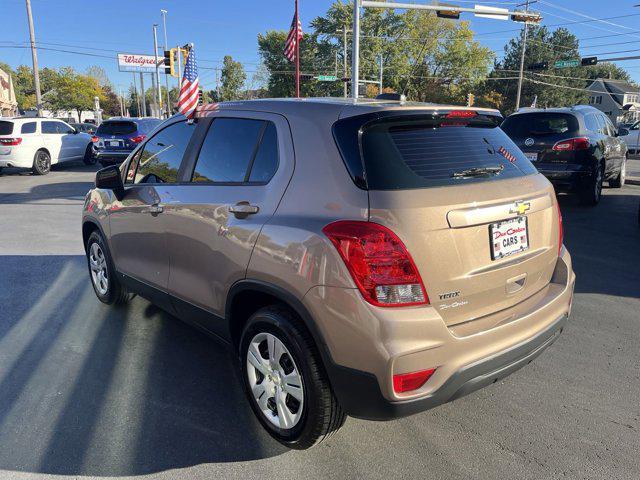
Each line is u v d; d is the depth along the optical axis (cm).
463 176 258
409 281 228
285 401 271
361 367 230
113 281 459
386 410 232
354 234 229
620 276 582
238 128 316
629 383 352
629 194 1164
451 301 242
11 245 720
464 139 283
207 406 323
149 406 323
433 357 231
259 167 293
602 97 8762
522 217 275
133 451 279
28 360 381
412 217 230
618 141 1134
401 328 224
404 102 281
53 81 6550
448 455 277
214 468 266
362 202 235
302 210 257
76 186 1365
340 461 272
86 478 258
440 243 236
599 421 308
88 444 284
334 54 6384
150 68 6862
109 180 396
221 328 317
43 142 1656
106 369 369
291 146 276
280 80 6900
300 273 246
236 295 293
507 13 2094
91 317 462
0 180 1509
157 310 479
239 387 346
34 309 480
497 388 346
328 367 242
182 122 368
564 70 7975
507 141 312
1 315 466
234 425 304
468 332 244
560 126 921
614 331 436
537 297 294
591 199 985
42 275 583
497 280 260
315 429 258
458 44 6303
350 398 239
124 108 10088
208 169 329
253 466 268
